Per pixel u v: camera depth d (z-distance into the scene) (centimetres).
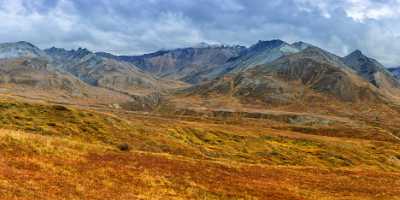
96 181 3962
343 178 6203
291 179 5662
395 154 14338
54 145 4844
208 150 10588
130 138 10162
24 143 4591
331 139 16500
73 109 11538
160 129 12525
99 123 10862
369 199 4934
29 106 11062
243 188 4716
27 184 3334
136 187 4050
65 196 3262
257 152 11981
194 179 4772
